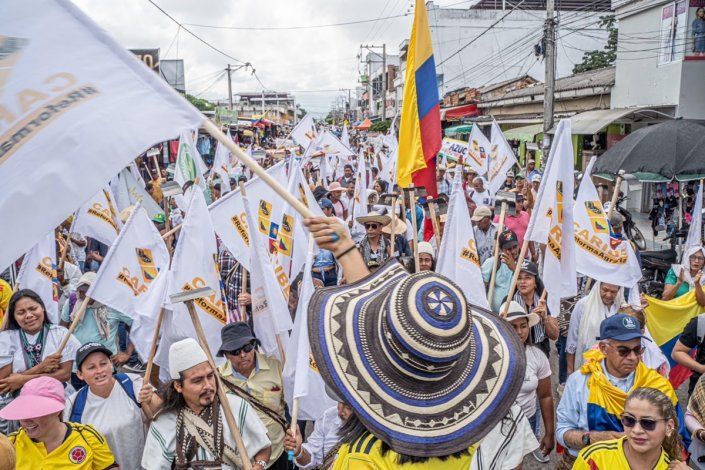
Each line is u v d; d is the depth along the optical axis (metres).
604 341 4.11
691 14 17.39
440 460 1.86
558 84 28.53
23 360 5.09
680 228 11.72
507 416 2.10
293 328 4.39
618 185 6.23
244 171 17.70
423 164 5.32
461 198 5.37
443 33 46.12
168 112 2.29
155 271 5.46
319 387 4.37
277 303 4.67
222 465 3.61
